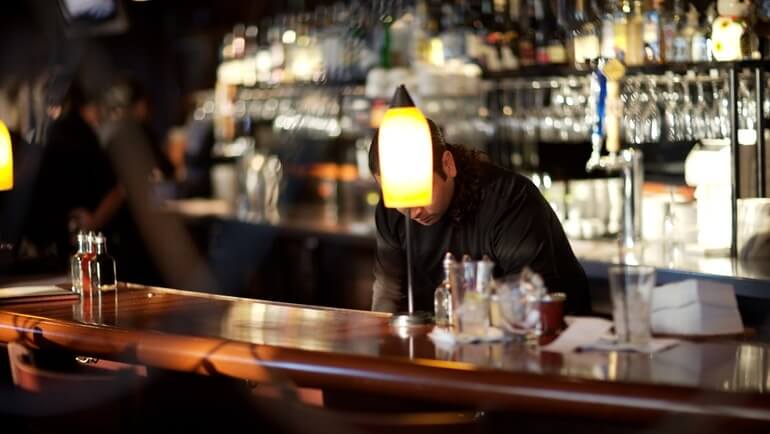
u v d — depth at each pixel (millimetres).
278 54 8164
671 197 5379
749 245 4949
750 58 5027
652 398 2643
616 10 5426
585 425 3096
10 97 7988
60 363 4031
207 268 8227
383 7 7156
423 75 6434
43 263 5375
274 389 3010
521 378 2797
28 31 10242
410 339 3291
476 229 3912
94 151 6676
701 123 5297
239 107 8703
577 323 3328
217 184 9289
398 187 3453
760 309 4453
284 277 7703
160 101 10562
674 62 5066
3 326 3986
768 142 5184
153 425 3650
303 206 8680
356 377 3037
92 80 9844
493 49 6262
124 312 3998
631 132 5453
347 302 7113
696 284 3297
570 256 3934
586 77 5605
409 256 3594
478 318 3213
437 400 2922
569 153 6422
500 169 3953
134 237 6957
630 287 3062
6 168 4848
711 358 2947
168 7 10445
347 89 7426
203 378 3715
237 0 9633
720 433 2582
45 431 3600
